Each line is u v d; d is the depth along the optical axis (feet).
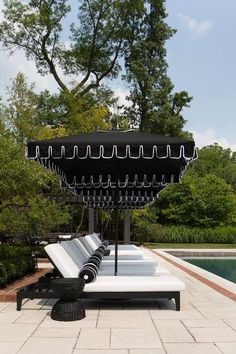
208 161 196.65
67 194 69.87
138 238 97.55
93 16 109.81
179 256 75.92
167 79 119.75
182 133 118.62
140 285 22.94
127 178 35.76
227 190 113.19
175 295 23.15
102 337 18.02
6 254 38.58
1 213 45.39
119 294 22.90
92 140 22.86
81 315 21.27
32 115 51.29
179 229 102.63
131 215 91.15
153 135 24.86
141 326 19.89
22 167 31.86
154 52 121.08
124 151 22.38
